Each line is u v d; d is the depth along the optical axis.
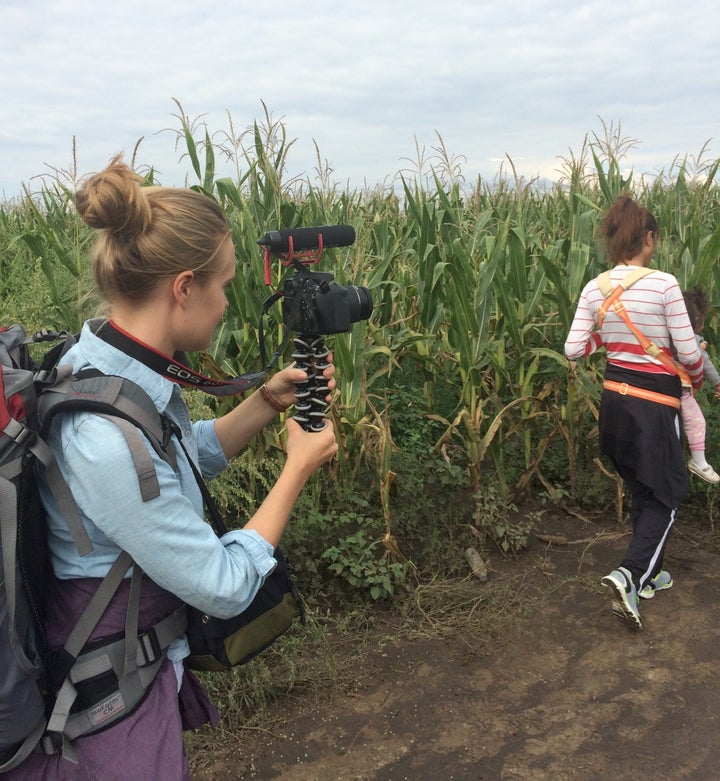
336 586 3.47
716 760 2.39
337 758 2.46
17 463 1.07
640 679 2.85
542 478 4.45
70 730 1.15
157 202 1.15
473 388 4.20
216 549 1.17
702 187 5.56
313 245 1.49
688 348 3.02
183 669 1.36
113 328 1.18
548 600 3.46
